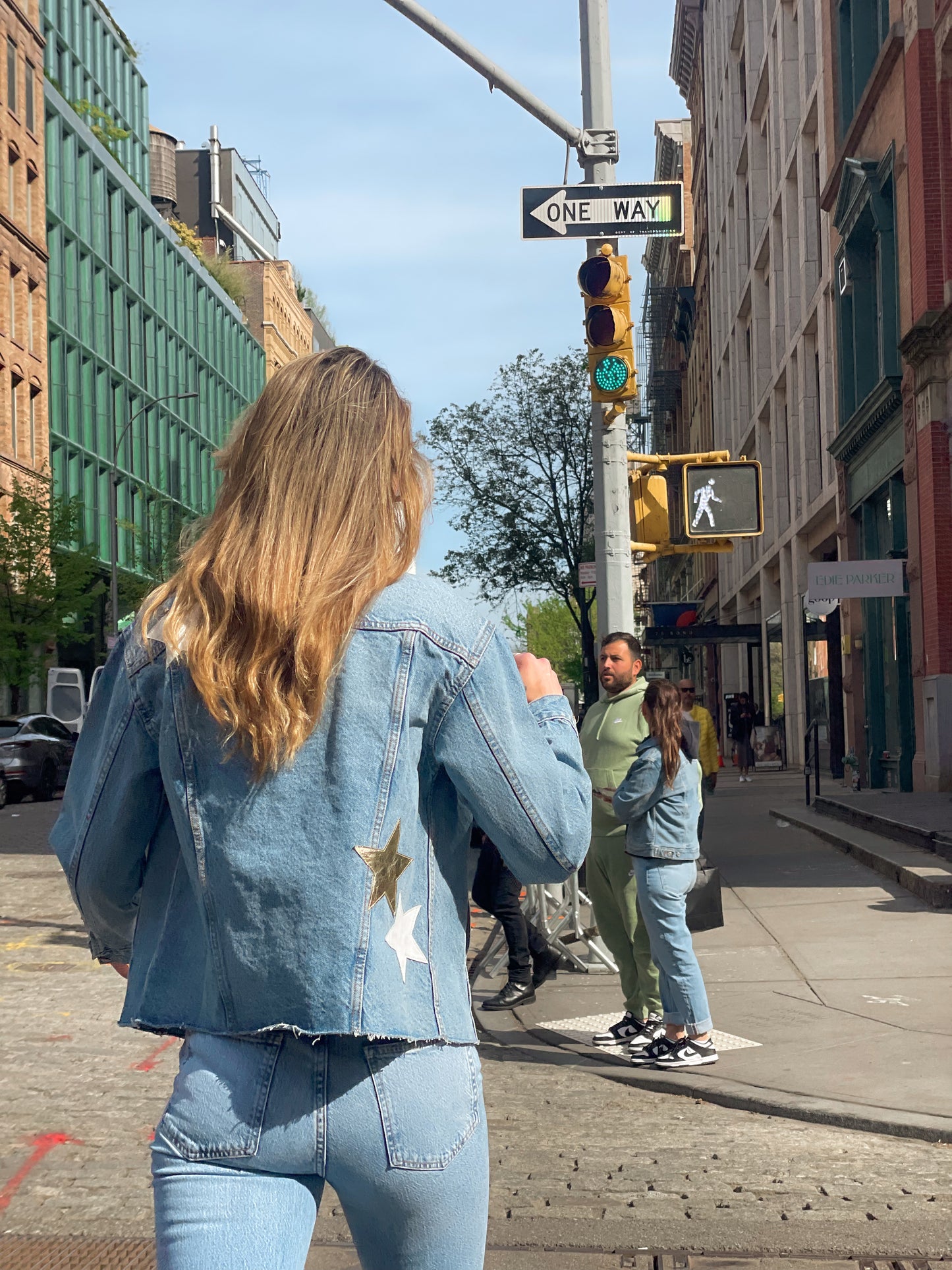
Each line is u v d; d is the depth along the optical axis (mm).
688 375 64625
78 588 42500
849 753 25844
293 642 1680
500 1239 4348
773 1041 6934
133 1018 1797
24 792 29297
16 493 42219
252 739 1680
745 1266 4137
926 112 19406
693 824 6684
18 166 48344
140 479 61281
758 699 43281
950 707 19141
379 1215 1730
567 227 9383
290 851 1684
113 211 59188
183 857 1773
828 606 19578
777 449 36125
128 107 67375
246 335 82938
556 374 48312
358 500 1783
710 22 50562
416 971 1719
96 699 1921
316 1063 1671
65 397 52906
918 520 20062
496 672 1784
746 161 41219
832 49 26219
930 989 7941
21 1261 4188
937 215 19234
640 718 7305
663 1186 4859
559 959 9266
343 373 1850
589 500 48656
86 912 1942
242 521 1772
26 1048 7090
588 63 9766
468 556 49094
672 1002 6590
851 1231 4387
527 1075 6660
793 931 10031
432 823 1804
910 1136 5457
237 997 1690
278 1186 1686
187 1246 1650
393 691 1722
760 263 38656
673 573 72500
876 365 24469
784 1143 5402
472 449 48750
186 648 1723
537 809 1778
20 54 48625
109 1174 5023
